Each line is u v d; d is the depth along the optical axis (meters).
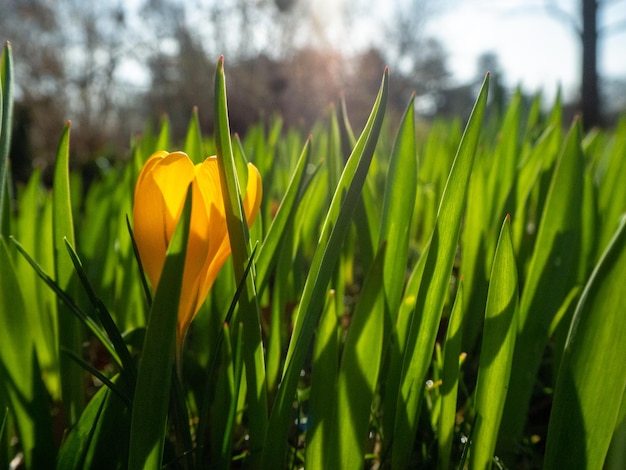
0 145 0.13
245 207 0.12
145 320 0.22
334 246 0.12
